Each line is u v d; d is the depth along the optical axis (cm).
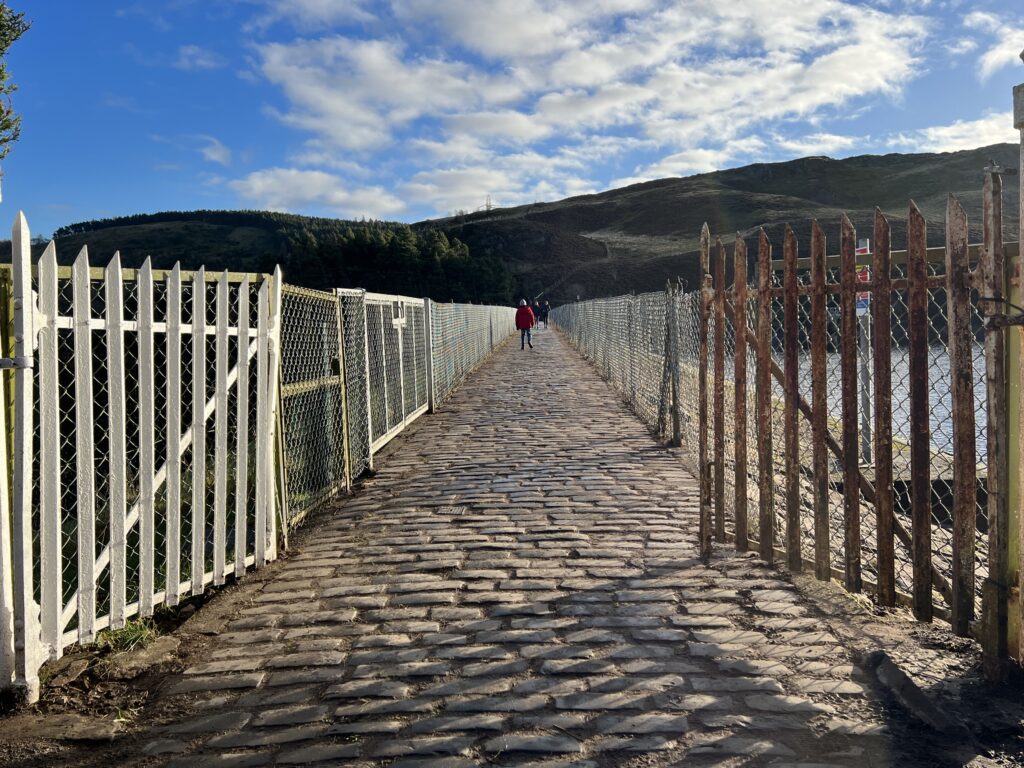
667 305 957
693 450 850
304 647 379
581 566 487
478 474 782
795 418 435
